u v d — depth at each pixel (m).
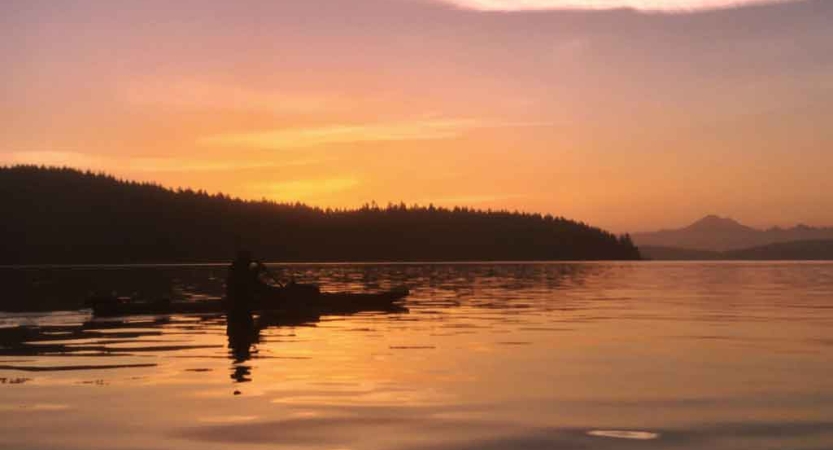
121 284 49.56
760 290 42.41
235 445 8.22
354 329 20.06
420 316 24.14
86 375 12.47
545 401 10.40
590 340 17.25
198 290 41.31
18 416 9.48
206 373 12.66
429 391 11.09
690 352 15.17
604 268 112.19
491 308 27.75
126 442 8.32
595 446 8.21
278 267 114.00
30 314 24.84
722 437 8.57
